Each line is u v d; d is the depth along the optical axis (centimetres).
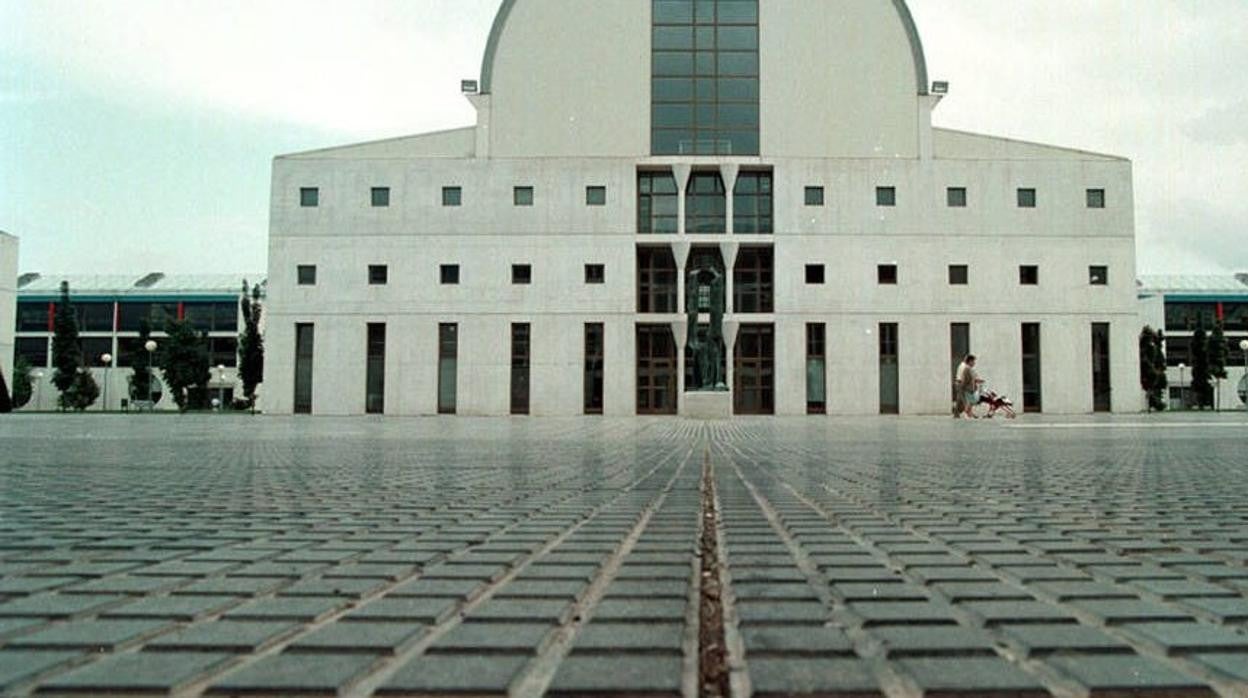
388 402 5559
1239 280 10225
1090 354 5575
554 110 5675
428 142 5672
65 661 221
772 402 5591
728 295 5547
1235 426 2773
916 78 5675
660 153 5656
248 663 221
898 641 242
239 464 1092
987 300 5575
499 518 543
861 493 715
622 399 5525
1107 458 1212
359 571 353
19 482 824
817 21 5688
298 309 5616
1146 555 398
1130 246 5619
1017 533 473
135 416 4988
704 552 409
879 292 5566
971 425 3078
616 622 266
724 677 213
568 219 5603
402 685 203
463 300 5597
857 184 5594
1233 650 233
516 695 198
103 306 9331
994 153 5644
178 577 341
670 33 5694
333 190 5650
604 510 591
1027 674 213
